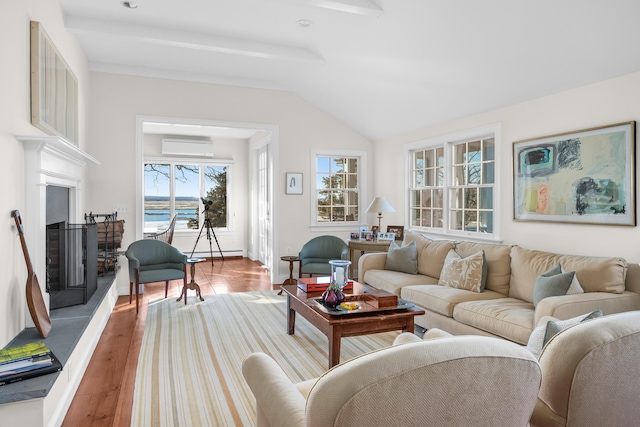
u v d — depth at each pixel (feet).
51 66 10.86
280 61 16.99
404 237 17.67
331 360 9.49
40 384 6.59
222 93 19.20
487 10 10.23
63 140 9.64
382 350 3.33
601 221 11.19
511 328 9.42
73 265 11.90
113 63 17.54
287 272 20.70
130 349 11.44
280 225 20.45
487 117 15.10
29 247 9.51
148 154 27.35
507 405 3.51
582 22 9.48
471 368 3.23
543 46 10.72
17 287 8.94
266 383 5.13
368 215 22.40
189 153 27.50
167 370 10.00
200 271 24.00
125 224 17.81
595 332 4.32
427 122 17.89
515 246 12.53
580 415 4.39
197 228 28.96
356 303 10.56
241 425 7.57
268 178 24.14
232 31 14.11
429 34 12.03
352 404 3.00
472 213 16.42
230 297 17.53
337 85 17.87
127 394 8.78
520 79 12.49
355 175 22.43
